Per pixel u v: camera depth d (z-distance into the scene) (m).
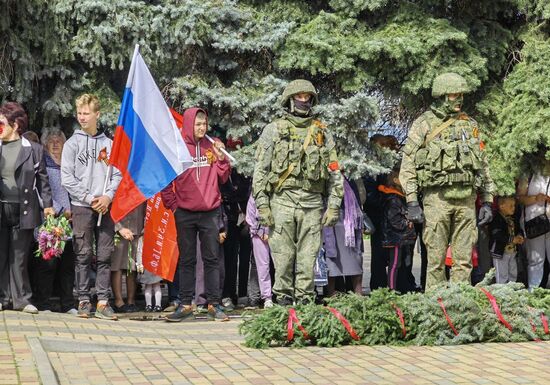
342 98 11.81
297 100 8.91
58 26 10.75
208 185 9.96
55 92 11.06
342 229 11.30
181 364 7.12
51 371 6.46
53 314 9.50
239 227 11.79
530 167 12.41
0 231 9.39
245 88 11.56
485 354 7.61
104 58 10.88
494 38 12.17
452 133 9.18
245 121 11.46
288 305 8.52
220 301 10.91
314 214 8.88
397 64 11.52
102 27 10.70
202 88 11.18
